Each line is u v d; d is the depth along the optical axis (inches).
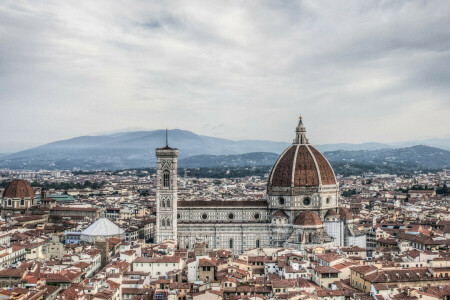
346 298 7844.5
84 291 7741.1
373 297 7652.6
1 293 7327.8
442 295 7549.2
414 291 7608.3
